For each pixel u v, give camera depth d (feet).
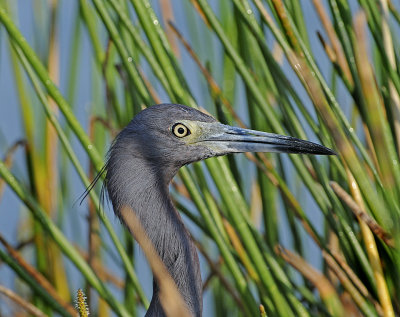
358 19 15.38
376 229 17.16
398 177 16.42
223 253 18.80
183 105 19.42
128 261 19.15
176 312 17.06
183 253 18.65
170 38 24.34
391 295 18.42
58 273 25.82
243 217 18.40
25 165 25.68
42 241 25.63
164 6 24.32
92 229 24.93
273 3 18.03
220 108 21.66
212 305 25.71
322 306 19.56
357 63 15.98
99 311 25.08
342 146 16.46
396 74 17.84
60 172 25.80
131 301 23.70
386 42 18.10
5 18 18.51
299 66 17.51
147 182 19.02
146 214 18.78
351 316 18.19
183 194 22.72
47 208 25.12
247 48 21.70
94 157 19.11
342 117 18.04
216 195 27.32
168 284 17.33
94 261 25.18
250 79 18.85
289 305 18.56
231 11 23.44
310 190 19.20
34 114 25.17
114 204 19.11
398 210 16.20
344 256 19.75
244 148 19.16
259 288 19.61
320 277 18.20
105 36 25.18
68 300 25.93
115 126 24.53
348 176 18.44
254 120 22.09
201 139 19.29
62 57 33.06
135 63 19.88
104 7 19.45
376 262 17.87
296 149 18.92
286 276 18.80
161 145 19.16
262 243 19.19
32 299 26.48
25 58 18.86
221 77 25.07
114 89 23.13
